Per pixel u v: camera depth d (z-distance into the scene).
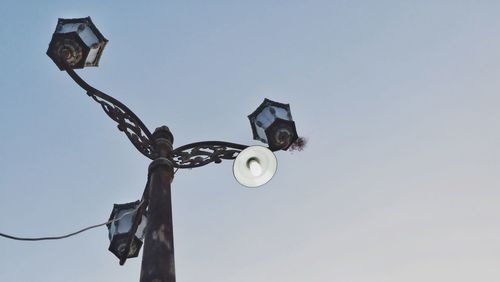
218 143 4.72
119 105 4.48
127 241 4.53
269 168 4.64
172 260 3.27
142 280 3.08
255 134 5.21
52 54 4.66
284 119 5.06
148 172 4.14
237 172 4.59
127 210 4.79
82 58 4.77
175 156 4.46
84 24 4.93
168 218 3.58
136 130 4.41
